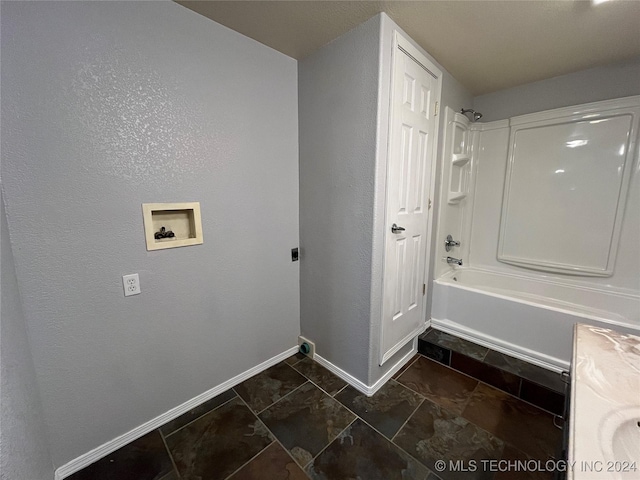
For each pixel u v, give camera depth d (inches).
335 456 53.1
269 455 53.5
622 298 83.2
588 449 24.1
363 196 63.4
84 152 46.1
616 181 82.1
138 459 52.7
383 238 64.7
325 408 65.2
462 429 58.8
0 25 37.9
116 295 52.1
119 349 53.6
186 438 57.2
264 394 70.0
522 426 59.4
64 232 45.6
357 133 62.6
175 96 55.0
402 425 60.1
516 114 97.6
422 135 73.4
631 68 76.8
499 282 105.4
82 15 43.9
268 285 77.9
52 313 45.8
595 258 87.7
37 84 41.1
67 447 49.3
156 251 56.1
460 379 75.6
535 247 98.3
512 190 100.9
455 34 63.5
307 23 59.1
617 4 52.8
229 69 62.2
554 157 91.4
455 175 100.6
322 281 77.8
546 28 61.3
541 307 72.3
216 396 69.4
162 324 58.7
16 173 40.7
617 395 30.5
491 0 52.0
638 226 80.5
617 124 80.3
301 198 80.6
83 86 44.9
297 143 79.0
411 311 81.4
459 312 88.3
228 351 71.1
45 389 46.2
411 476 49.1
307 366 81.8
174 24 53.4
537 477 48.6
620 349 38.7
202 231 62.2
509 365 72.4
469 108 102.1
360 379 70.9
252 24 59.7
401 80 62.2
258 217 72.6
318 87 70.6
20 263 42.2
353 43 60.8
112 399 53.6
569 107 86.2
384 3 52.6
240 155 66.8
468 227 111.7
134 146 51.0
